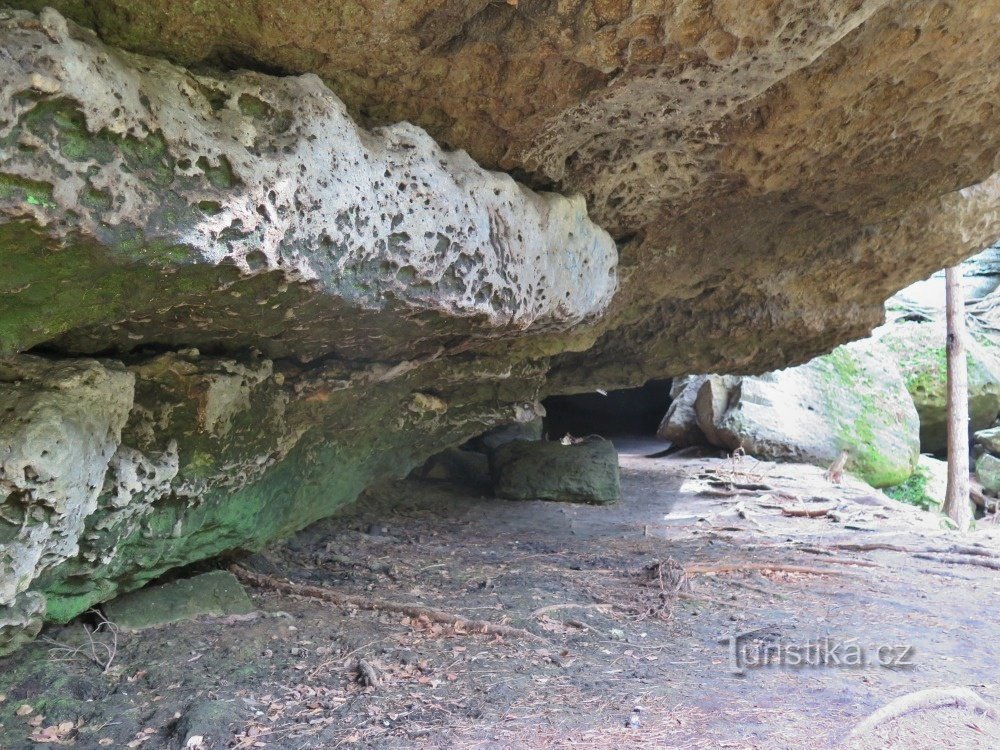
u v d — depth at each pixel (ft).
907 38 12.99
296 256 9.98
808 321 24.81
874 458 45.21
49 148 7.50
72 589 12.32
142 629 13.50
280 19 9.77
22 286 8.36
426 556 21.25
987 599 19.76
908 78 14.07
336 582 17.99
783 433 44.62
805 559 23.16
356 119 12.14
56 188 7.58
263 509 16.48
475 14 10.91
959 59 13.65
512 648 14.60
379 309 11.91
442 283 12.50
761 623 16.98
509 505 30.45
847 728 11.80
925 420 56.44
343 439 18.99
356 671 13.04
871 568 22.62
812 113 14.26
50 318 9.06
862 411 46.98
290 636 14.26
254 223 9.22
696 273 21.97
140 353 12.09
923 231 22.11
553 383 27.73
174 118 8.63
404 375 18.69
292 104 10.00
